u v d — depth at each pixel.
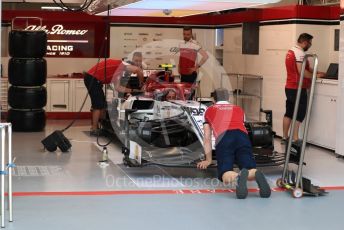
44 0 13.31
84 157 8.75
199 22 14.25
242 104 12.55
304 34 9.73
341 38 8.94
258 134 7.64
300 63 9.64
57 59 13.99
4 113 13.27
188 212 5.73
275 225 5.34
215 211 5.78
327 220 5.53
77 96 13.59
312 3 11.51
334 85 9.41
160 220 5.44
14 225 5.20
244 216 5.62
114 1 8.38
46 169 7.79
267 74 11.38
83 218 5.47
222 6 7.70
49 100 13.48
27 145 9.76
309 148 9.92
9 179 5.26
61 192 6.49
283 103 10.72
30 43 11.16
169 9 8.73
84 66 14.12
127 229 5.15
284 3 11.57
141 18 13.99
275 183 7.09
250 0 6.82
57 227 5.17
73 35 13.98
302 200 6.28
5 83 13.23
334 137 9.47
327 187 6.98
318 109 9.90
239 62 12.73
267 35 11.35
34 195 6.32
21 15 13.52
